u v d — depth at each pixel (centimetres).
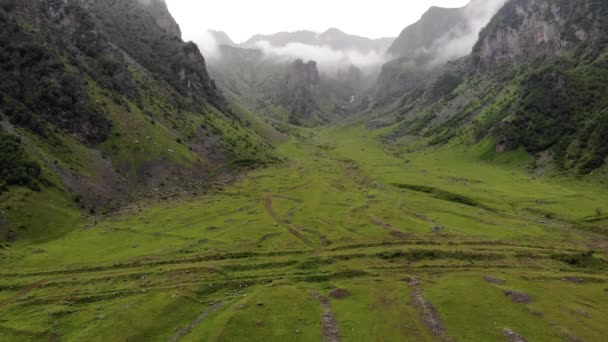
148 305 6294
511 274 7612
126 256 8838
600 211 12838
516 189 17262
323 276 7694
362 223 11888
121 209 13475
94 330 5538
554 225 12281
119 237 10488
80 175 13725
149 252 9138
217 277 7694
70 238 10312
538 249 9644
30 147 12975
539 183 18438
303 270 8144
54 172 12825
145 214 13038
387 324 5731
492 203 15125
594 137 19938
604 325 5494
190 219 12594
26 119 13988
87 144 15700
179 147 19788
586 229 11769
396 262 8556
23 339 5522
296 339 5341
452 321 5697
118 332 5494
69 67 18550
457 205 15238
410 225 11719
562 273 7969
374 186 19212
